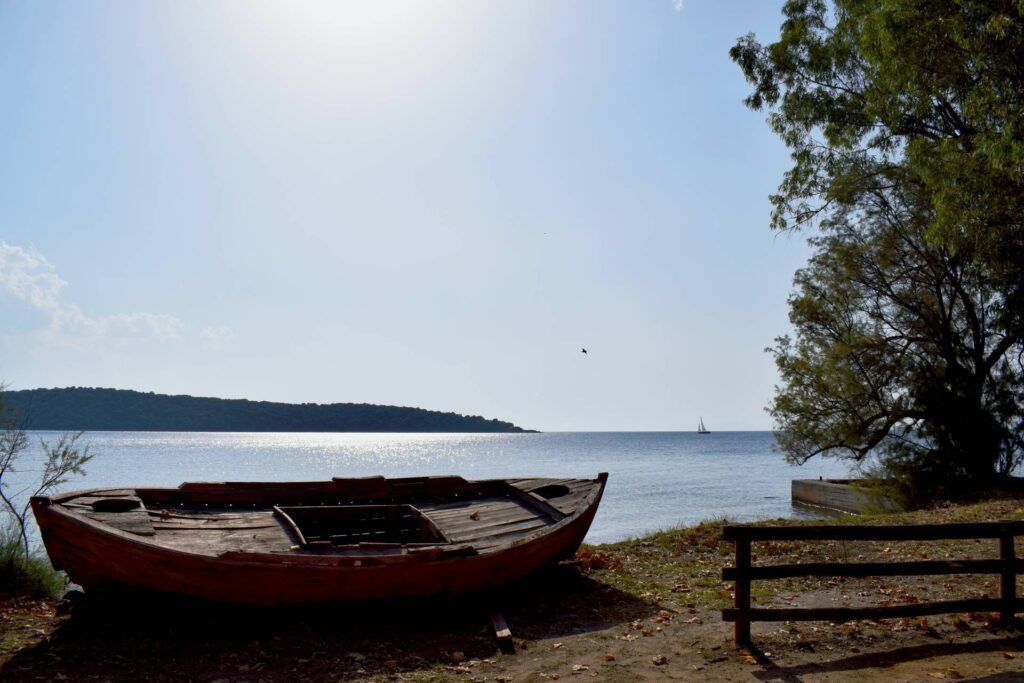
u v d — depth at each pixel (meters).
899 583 9.45
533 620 8.23
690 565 11.42
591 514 10.60
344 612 7.83
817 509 32.75
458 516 10.54
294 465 71.62
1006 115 13.78
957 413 21.78
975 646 6.45
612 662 6.45
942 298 22.77
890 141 21.31
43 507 7.58
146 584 7.40
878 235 22.66
